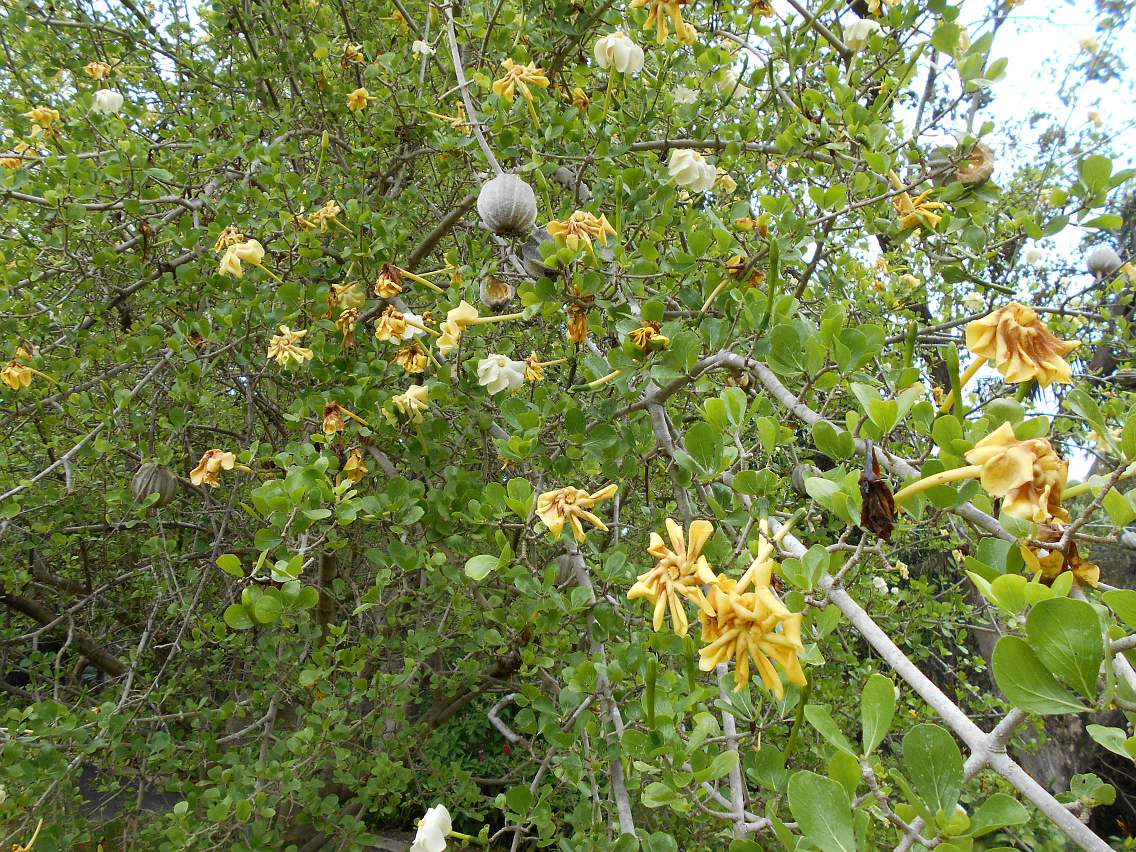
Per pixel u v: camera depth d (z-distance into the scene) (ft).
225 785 9.11
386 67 10.07
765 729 4.50
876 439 3.70
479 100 9.77
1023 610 2.79
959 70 7.45
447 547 8.33
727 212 9.02
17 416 10.09
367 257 8.91
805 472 5.77
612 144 7.93
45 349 10.18
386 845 17.53
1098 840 2.15
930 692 2.72
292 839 12.59
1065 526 2.99
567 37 9.50
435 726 13.30
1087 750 16.83
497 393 7.91
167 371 11.37
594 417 7.42
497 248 9.98
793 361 4.55
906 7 8.09
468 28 9.48
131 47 13.48
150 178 10.05
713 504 5.36
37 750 8.10
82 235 10.18
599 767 6.34
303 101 12.36
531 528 7.00
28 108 11.88
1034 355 3.02
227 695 15.39
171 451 9.20
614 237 6.27
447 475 7.66
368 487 10.89
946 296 13.82
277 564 5.68
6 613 15.37
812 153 8.91
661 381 5.66
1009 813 2.36
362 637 10.30
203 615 11.68
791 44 9.11
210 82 12.90
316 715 9.19
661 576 3.19
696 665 4.48
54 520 11.10
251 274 9.31
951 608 12.07
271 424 13.50
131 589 15.25
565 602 6.13
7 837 8.13
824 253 11.14
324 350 8.54
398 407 7.74
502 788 17.15
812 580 3.38
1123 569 16.34
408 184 13.15
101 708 9.17
